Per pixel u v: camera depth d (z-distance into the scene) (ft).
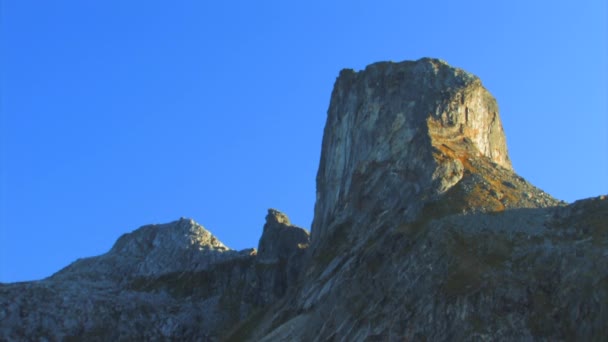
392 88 496.64
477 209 386.11
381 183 447.83
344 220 456.04
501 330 310.65
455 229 365.81
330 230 460.14
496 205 392.47
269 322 458.09
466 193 404.57
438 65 504.43
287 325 403.75
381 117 486.79
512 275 331.16
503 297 320.91
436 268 344.90
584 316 304.71
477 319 316.81
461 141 464.65
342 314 366.02
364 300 360.89
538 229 362.53
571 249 333.01
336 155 510.99
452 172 426.10
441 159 432.66
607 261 317.01
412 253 361.10
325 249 449.48
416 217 398.42
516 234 360.48
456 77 496.64
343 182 490.08
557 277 325.01
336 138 518.78
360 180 463.83
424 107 476.54
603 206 364.99
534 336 307.37
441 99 479.00
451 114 474.49
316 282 424.05
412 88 491.31
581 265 321.93
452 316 320.91
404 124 472.03
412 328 327.06
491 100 506.89
